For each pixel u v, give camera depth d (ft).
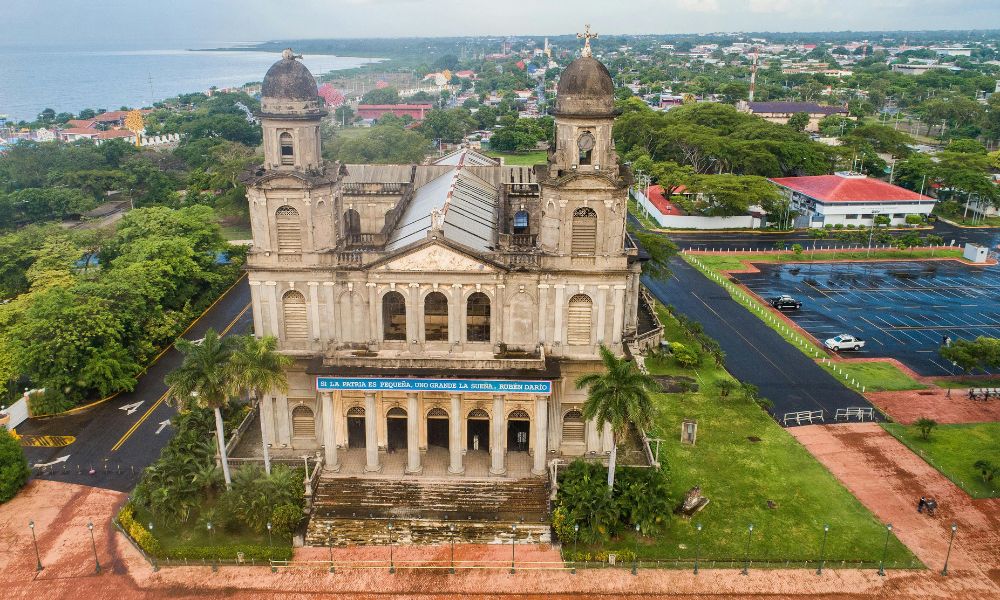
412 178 349.00
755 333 346.95
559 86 209.46
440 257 208.33
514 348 218.18
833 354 326.44
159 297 324.60
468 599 176.76
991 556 194.08
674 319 358.43
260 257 214.69
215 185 558.15
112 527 204.13
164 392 283.18
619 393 187.62
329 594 178.60
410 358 209.67
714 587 181.68
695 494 208.95
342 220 233.35
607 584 182.19
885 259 470.80
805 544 197.26
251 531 199.72
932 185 603.26
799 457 239.91
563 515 196.54
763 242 509.76
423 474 213.87
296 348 222.89
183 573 185.47
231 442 224.12
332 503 205.36
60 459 238.07
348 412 223.92
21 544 196.75
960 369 311.88
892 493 221.46
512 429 223.10
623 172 213.25
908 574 187.11
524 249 222.07
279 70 211.20
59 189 527.81
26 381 285.64
